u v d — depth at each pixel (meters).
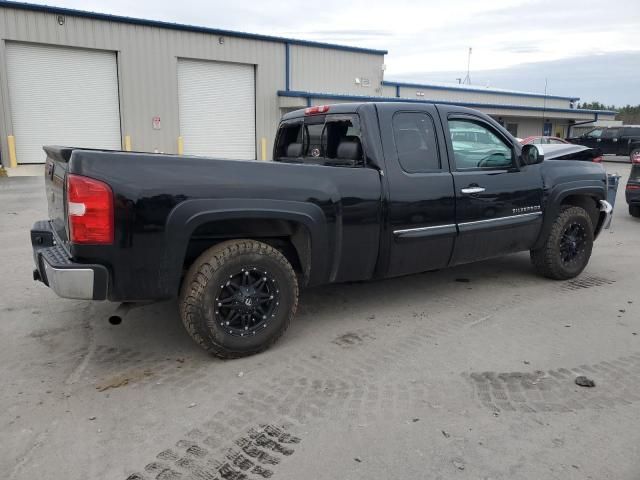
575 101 44.31
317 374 3.83
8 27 19.27
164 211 3.60
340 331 4.62
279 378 3.77
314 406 3.39
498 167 5.42
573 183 5.99
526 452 2.91
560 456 2.88
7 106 19.67
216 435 3.08
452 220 5.02
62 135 21.09
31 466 2.80
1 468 2.78
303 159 5.46
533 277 6.33
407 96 33.06
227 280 3.89
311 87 27.45
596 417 3.26
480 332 4.61
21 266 6.59
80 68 21.03
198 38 23.28
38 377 3.78
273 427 3.16
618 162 31.62
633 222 10.56
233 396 3.52
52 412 3.31
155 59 22.36
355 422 3.21
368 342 4.39
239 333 4.00
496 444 2.98
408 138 4.82
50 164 4.41
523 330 4.66
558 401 3.45
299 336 4.52
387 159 4.61
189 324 3.86
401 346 4.31
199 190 3.71
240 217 3.84
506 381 3.72
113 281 3.57
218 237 4.12
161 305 5.24
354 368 3.92
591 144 32.47
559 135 40.19
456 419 3.23
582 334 4.58
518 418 3.25
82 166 3.43
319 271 4.34
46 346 4.30
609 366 3.97
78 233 3.45
